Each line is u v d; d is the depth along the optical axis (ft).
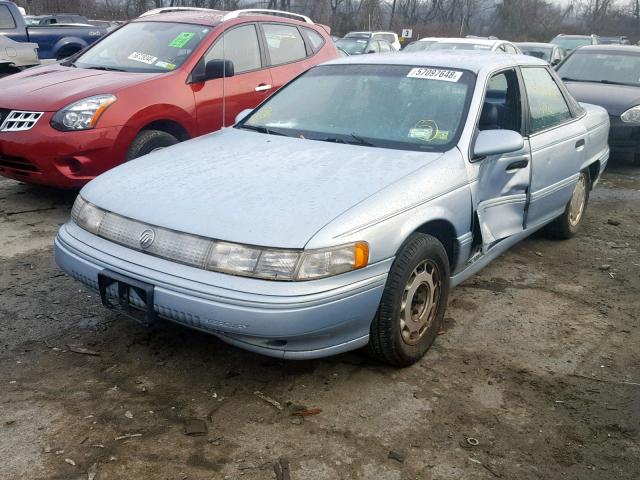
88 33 46.26
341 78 14.71
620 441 9.69
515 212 14.35
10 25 37.40
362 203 10.03
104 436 9.20
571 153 16.49
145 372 10.85
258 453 9.01
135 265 9.92
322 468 8.77
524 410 10.34
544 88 16.25
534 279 15.90
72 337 11.89
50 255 15.78
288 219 9.59
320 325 9.32
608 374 11.59
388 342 10.62
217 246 9.43
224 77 20.29
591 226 20.68
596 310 14.28
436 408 10.25
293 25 24.81
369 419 9.87
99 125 17.78
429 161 11.68
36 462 8.62
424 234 11.02
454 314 13.66
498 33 151.02
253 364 11.20
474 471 8.89
